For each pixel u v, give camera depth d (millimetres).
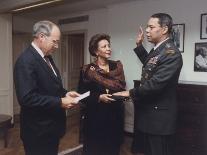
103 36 2146
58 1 3715
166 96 1731
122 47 4332
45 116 1611
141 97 1746
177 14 3666
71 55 6082
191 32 3553
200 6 3445
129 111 4219
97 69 2104
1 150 3529
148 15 3961
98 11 4867
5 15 4508
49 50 1598
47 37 1557
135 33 4141
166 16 1755
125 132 4293
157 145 1774
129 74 4270
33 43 1607
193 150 3168
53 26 1579
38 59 1554
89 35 5070
